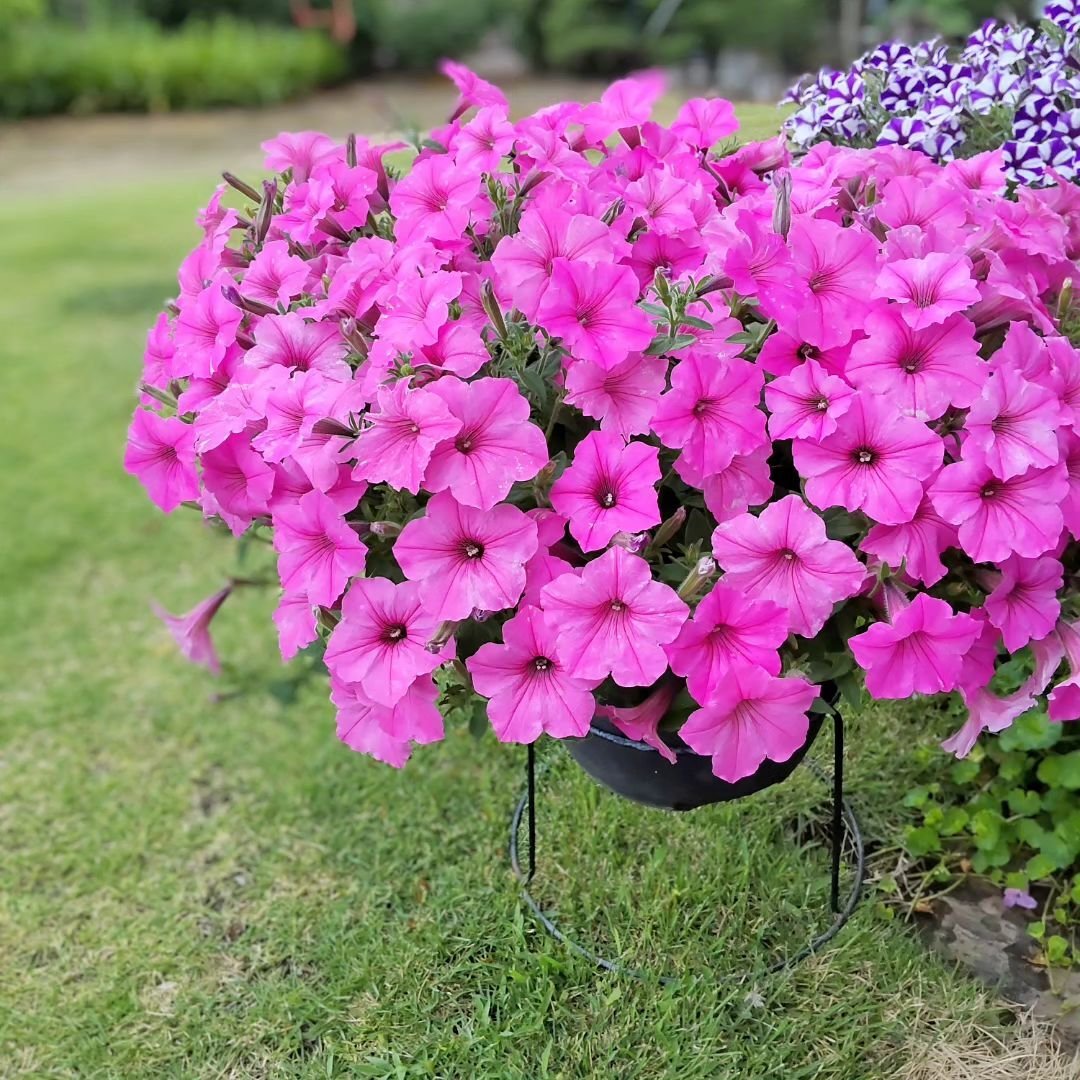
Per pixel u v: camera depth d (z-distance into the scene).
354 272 0.79
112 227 3.51
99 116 6.11
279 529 0.75
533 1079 0.89
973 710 0.77
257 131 5.52
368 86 6.79
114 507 1.76
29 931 1.06
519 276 0.75
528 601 0.73
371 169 0.89
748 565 0.71
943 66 1.00
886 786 1.05
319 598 0.74
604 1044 0.90
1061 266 0.80
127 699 1.33
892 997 0.92
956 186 0.81
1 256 3.21
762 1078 0.87
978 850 1.01
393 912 1.03
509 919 0.99
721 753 0.72
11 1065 0.96
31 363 2.36
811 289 0.74
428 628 0.73
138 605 1.51
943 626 0.71
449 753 1.16
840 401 0.71
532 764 0.95
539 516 0.73
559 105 0.90
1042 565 0.73
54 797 1.18
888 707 1.08
